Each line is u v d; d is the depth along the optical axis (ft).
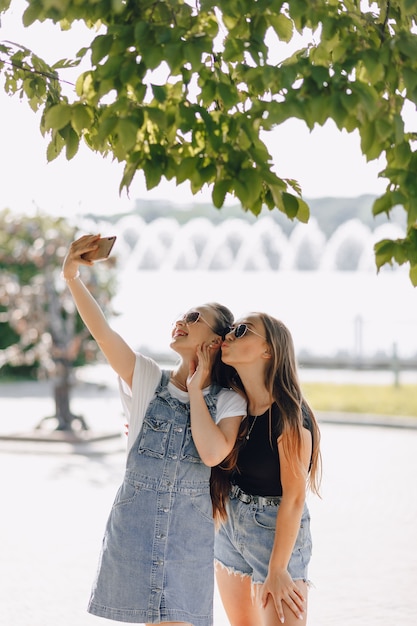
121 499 12.25
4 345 78.89
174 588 11.94
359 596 21.61
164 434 12.35
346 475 37.55
